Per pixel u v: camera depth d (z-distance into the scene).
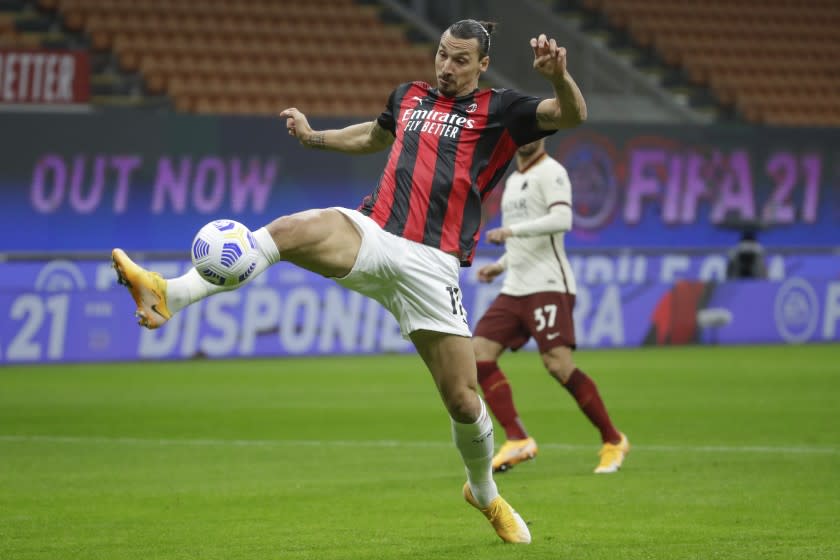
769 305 81.19
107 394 51.97
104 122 73.12
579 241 81.50
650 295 78.19
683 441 37.47
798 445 36.41
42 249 72.25
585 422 42.75
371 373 61.41
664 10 105.62
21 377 59.31
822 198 87.31
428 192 20.78
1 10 88.12
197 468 32.28
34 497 27.59
